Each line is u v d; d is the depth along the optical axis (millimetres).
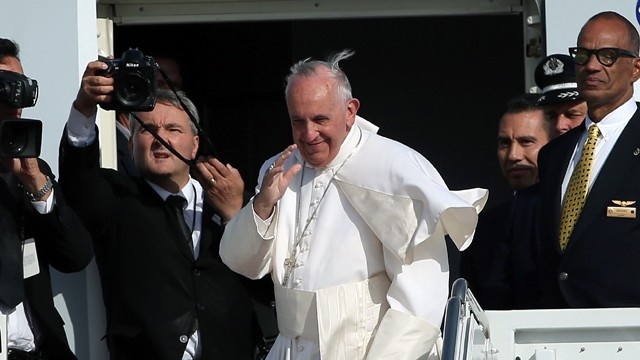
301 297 17703
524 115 22922
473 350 16344
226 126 34094
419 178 17375
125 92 19562
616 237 19031
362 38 35562
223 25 33750
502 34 35500
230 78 33906
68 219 19625
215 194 20422
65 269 20062
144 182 20828
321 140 17656
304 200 18188
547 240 19828
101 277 21047
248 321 20391
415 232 17219
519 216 20969
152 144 20594
